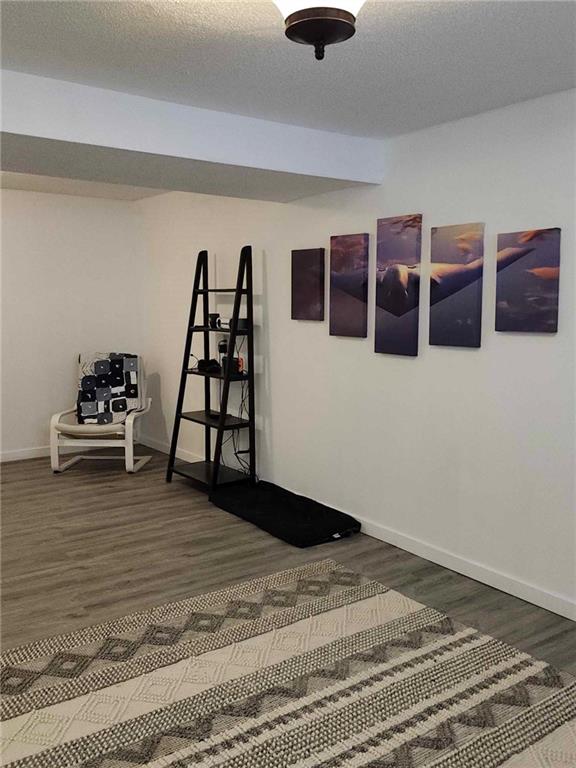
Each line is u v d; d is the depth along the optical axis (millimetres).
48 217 5824
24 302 5789
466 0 1969
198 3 2018
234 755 2125
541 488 3078
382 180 3789
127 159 3195
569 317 2898
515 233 3049
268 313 4723
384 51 2387
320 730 2246
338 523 4016
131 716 2316
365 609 3094
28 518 4320
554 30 2189
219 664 2639
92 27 2219
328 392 4266
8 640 2816
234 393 5156
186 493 4852
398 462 3811
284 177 3619
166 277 5883
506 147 3109
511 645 2779
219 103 3096
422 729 2250
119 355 5832
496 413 3250
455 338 3373
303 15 1694
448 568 3551
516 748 2158
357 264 3895
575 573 2973
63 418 6055
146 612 3062
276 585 3344
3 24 2199
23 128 2742
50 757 2113
